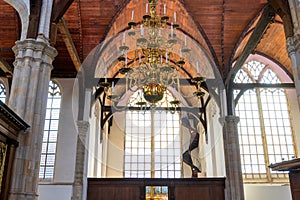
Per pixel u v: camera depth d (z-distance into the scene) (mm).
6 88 20609
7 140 8266
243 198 16766
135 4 17578
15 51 9875
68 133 19547
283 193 19609
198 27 18297
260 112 23281
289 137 22703
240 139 22516
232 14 17656
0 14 17344
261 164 21906
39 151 9078
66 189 18141
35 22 10203
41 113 9344
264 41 22406
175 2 17531
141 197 18188
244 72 24172
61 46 19141
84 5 17000
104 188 18359
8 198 8211
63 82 20812
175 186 18438
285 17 9820
